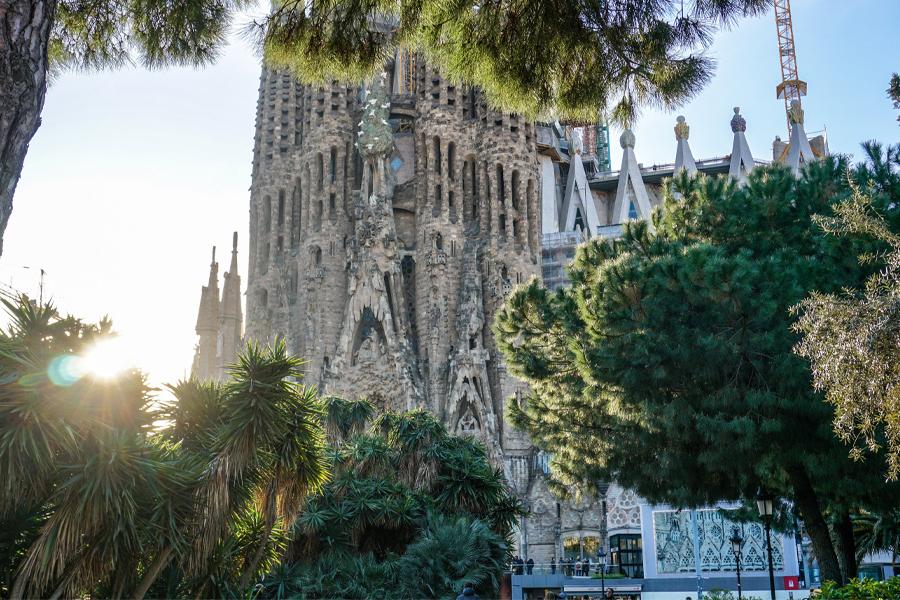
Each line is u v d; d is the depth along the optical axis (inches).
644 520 2410.2
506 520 1648.6
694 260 932.6
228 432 730.8
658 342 948.0
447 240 3336.6
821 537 1026.7
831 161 1090.1
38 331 631.8
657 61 550.9
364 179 3385.8
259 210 3617.1
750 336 937.5
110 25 541.0
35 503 654.5
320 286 3334.2
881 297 621.3
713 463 965.2
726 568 2306.8
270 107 3745.1
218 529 712.4
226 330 4030.5
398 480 1627.7
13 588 615.2
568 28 526.9
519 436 3056.1
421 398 3061.0
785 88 5004.9
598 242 1204.5
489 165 3417.8
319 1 538.0
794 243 1066.1
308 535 1398.9
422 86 3577.8
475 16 547.8
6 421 582.2
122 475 637.9
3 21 317.4
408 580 1328.7
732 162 4414.4
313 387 851.4
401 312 3211.1
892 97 677.3
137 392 692.7
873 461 916.0
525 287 1210.6
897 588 669.9
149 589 765.3
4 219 314.7
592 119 591.8
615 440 1119.6
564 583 2401.6
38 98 330.6
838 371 624.4
